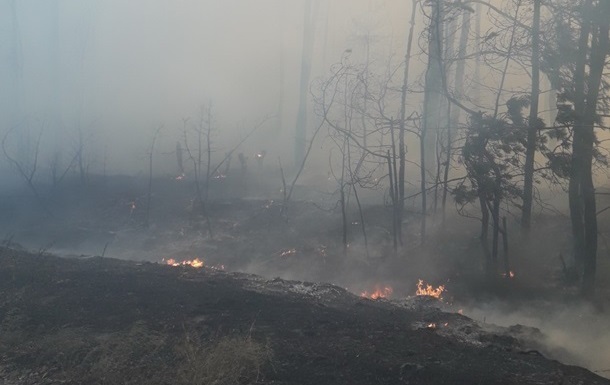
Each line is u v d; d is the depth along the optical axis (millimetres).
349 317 8383
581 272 13031
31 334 7531
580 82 12898
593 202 12484
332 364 6430
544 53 13133
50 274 9852
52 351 6977
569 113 12562
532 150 13102
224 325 7613
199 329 7445
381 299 10773
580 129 12672
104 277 9789
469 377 6137
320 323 7902
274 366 6340
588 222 12453
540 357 7098
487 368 6465
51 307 8352
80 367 6598
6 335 7379
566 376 6355
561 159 12812
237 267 15883
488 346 7441
